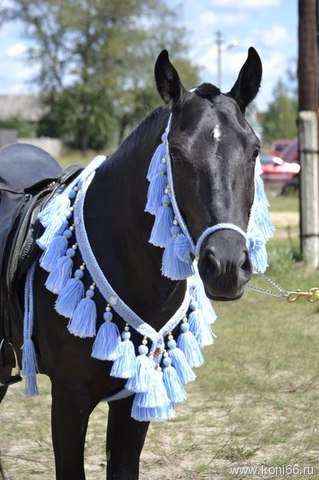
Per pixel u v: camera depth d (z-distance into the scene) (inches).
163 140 132.5
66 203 150.8
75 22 1940.2
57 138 2144.4
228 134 124.0
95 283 141.5
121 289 140.9
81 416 142.9
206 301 150.9
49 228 148.3
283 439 210.8
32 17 1977.1
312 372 262.4
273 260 413.4
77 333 138.2
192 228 125.1
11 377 169.8
